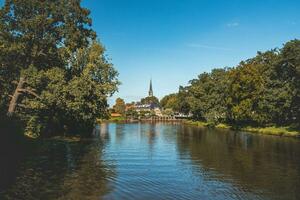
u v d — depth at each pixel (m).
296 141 62.31
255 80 97.62
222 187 26.52
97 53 68.38
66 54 53.19
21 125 46.88
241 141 62.72
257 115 92.75
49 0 50.28
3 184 25.64
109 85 69.50
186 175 30.77
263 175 31.00
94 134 78.56
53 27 51.38
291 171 32.88
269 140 64.56
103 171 31.67
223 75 136.38
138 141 62.09
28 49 51.19
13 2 48.78
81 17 52.28
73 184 26.27
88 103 58.38
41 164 33.66
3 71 53.00
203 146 54.22
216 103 121.62
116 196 23.42
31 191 23.98
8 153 37.59
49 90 49.84
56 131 62.75
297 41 84.94
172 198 23.34
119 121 180.88
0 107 50.62
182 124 143.62
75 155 40.81
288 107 83.31
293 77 83.25
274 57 102.62
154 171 32.41
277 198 23.69
